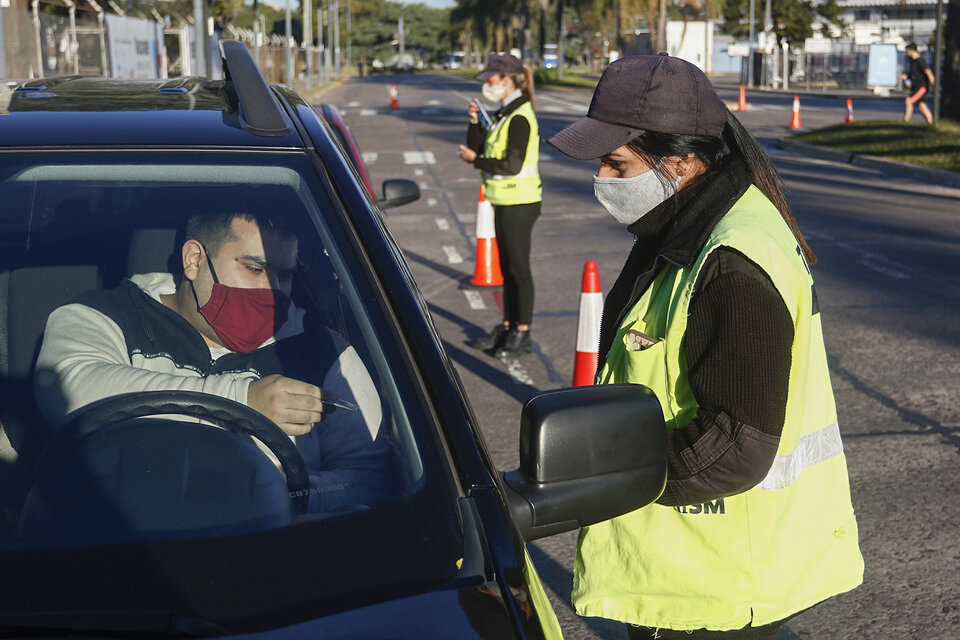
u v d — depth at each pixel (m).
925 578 3.83
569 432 1.62
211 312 1.89
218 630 1.38
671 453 1.83
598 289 5.23
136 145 1.96
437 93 47.44
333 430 1.71
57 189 1.91
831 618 3.58
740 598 1.95
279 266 1.90
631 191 1.98
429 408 1.69
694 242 1.89
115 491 1.63
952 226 11.30
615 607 2.07
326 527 1.54
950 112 22.56
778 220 1.92
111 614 1.41
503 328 6.80
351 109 34.16
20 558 1.51
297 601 1.42
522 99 6.32
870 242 10.35
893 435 5.27
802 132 22.86
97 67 20.44
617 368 2.04
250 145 2.01
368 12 140.00
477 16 91.06
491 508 1.55
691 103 1.91
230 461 1.68
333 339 1.82
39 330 1.90
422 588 1.43
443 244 10.94
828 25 68.75
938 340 6.97
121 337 1.90
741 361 1.77
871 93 47.03
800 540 1.97
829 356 6.61
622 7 55.16
